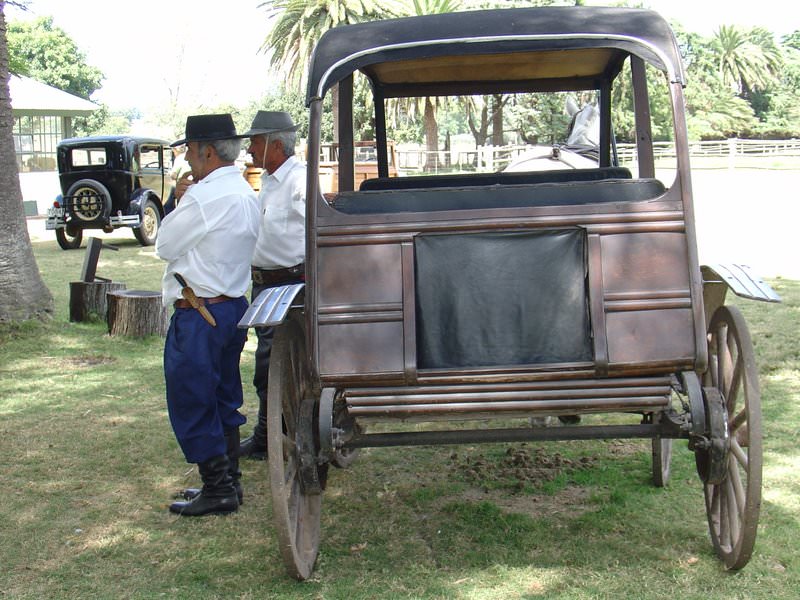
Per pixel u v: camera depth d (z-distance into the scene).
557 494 4.53
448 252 3.30
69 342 8.12
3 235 8.42
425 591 3.52
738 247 13.12
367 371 3.25
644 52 3.31
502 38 3.36
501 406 3.29
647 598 3.40
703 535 3.96
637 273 3.23
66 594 3.57
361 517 4.30
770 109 72.62
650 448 5.20
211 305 4.19
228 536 4.11
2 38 8.30
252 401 6.36
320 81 3.38
